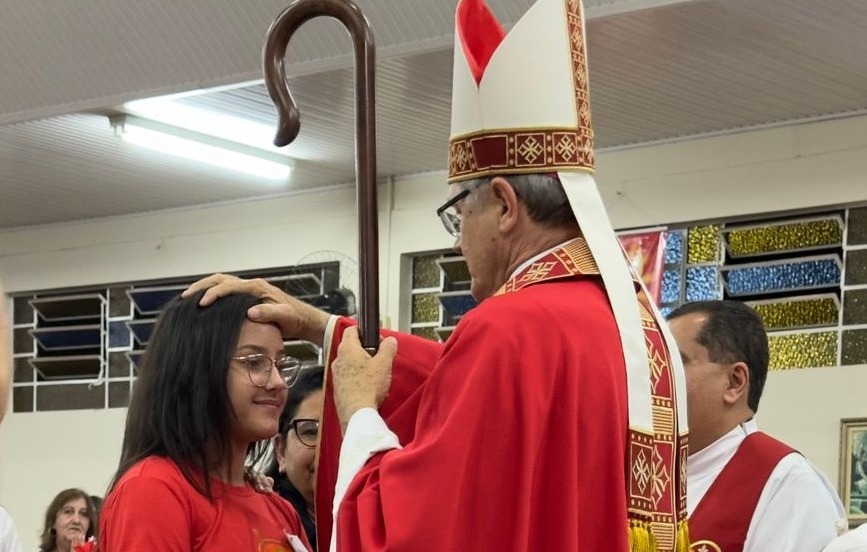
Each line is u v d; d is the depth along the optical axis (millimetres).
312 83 5395
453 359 1850
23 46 5363
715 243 5941
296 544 2234
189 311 2232
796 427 5547
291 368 2283
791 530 2898
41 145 6434
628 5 4551
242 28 4902
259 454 2826
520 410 1796
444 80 5301
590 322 1895
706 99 5492
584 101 2062
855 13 4582
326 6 2174
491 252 2023
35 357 8180
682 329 3111
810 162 5637
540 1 2031
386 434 1941
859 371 5453
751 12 4594
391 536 1726
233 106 5762
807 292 5750
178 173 6926
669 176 5984
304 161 6664
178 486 2094
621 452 1859
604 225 2004
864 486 5336
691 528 3010
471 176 2033
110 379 7910
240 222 7422
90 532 5887
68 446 7895
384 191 6898
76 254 7988
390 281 6809
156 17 4988
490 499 1769
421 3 4660
